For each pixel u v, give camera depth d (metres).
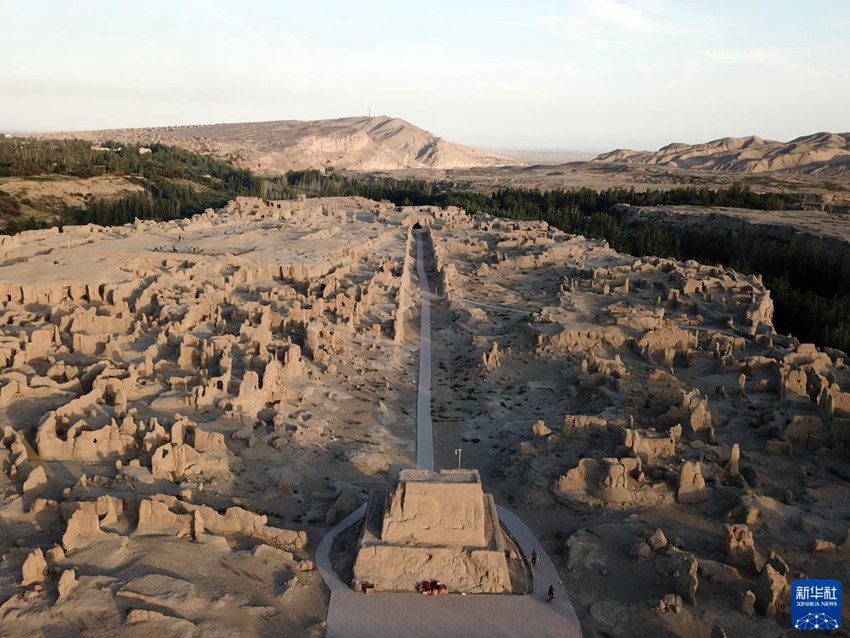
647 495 51.09
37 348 65.75
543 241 146.38
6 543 40.25
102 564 39.03
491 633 37.84
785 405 63.16
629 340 83.88
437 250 139.25
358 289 97.94
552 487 52.97
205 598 37.44
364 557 41.50
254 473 51.75
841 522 47.09
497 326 95.50
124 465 48.84
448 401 72.81
